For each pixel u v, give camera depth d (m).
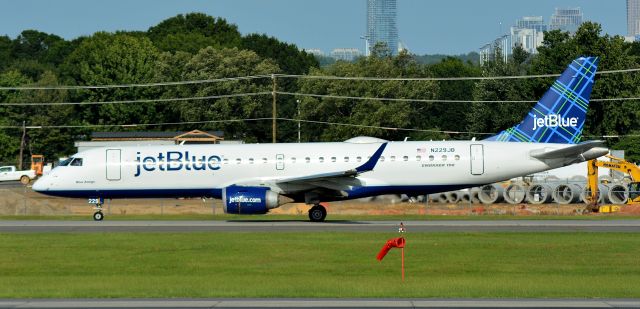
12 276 120.81
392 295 97.50
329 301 92.62
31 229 181.50
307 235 165.00
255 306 89.88
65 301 94.06
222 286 105.31
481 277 115.75
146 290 102.06
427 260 132.38
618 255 137.00
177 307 89.62
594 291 99.88
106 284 108.31
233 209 196.38
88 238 162.12
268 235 165.12
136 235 166.62
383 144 197.25
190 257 136.75
